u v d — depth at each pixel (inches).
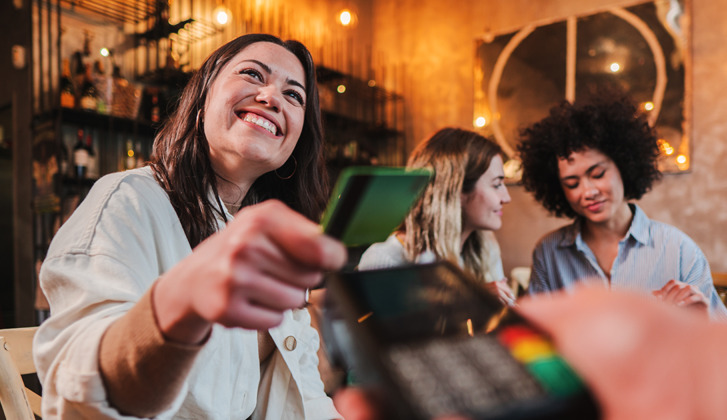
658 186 142.1
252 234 12.4
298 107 43.6
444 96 178.5
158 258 34.1
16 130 121.6
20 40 119.5
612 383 7.7
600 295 9.0
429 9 183.6
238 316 12.9
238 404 36.1
